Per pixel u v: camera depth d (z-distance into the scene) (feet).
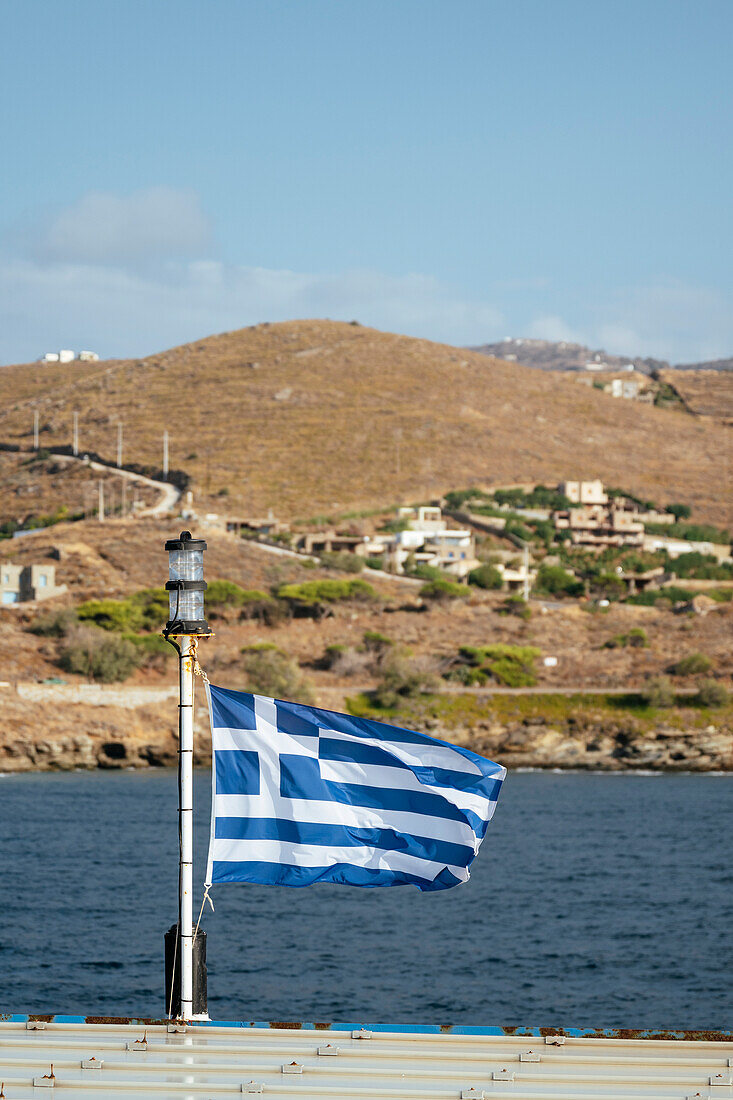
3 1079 58.44
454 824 82.69
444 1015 178.70
